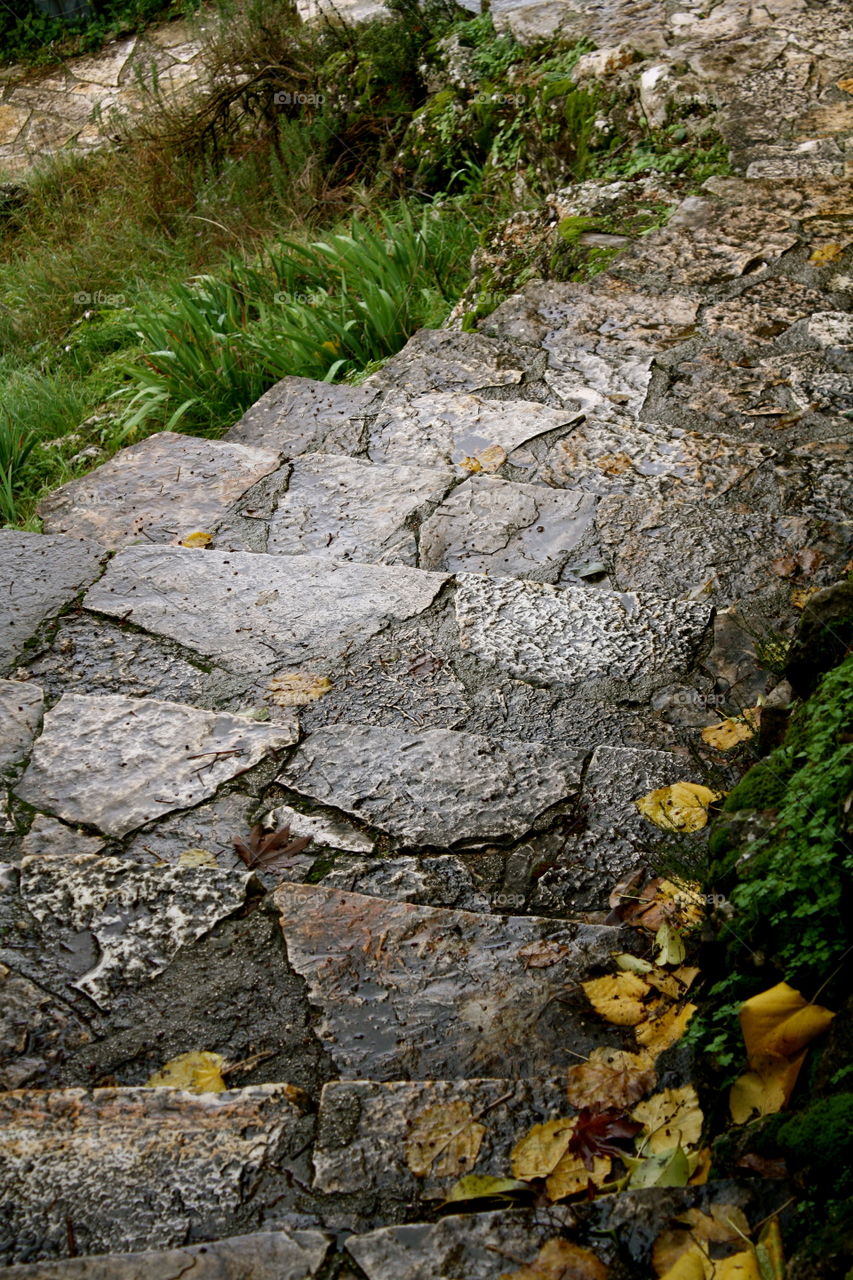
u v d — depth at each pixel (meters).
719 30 7.00
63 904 2.24
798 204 5.33
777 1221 1.50
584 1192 1.73
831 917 1.87
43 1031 2.03
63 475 5.27
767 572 3.24
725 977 2.01
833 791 2.00
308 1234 1.57
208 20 10.17
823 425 3.89
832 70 6.43
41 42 12.47
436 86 8.20
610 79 6.63
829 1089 1.66
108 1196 1.70
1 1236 1.64
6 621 3.14
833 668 2.47
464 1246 1.54
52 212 9.29
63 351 7.12
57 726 2.76
